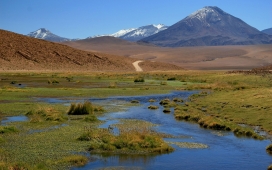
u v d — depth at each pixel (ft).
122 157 61.05
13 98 144.15
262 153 64.44
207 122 90.68
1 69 381.60
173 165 56.85
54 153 61.93
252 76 271.49
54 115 96.99
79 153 62.75
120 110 119.55
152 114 111.34
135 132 73.10
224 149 67.31
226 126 87.10
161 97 165.78
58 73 362.94
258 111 109.09
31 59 440.04
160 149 65.21
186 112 113.39
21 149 63.67
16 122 90.74
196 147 68.59
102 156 61.46
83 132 76.28
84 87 206.59
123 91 186.29
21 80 256.11
